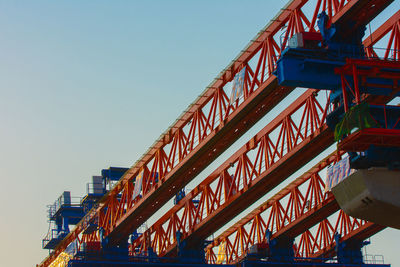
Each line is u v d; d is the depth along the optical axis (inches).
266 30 2962.6
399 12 2687.0
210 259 5039.4
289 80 2160.4
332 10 2583.7
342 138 1989.4
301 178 3956.7
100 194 5078.7
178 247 4082.2
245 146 3617.1
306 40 2230.6
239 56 3120.1
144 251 4325.8
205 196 3961.6
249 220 4564.5
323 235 4407.0
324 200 3725.4
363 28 2400.3
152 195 3708.2
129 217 3939.5
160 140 3678.6
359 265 3991.1
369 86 2134.6
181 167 3464.6
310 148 3203.7
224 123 3169.3
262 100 3026.6
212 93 3319.4
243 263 3873.0
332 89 2198.6
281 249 4101.9
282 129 3351.4
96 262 3700.8
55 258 5108.3
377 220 1892.2
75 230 4628.4
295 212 3969.0
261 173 3440.0
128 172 3991.1
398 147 1926.7
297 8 2807.6
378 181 1849.2
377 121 2030.0
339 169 3363.7
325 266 3976.4
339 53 2279.8
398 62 2028.8
